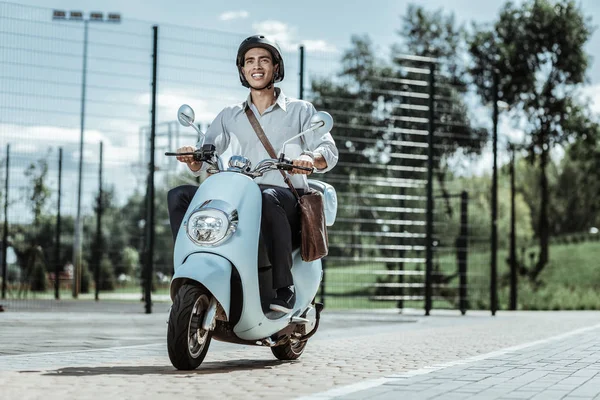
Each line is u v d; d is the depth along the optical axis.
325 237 6.28
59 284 18.41
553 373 5.70
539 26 34.25
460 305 17.67
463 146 22.50
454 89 22.44
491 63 32.47
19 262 17.05
